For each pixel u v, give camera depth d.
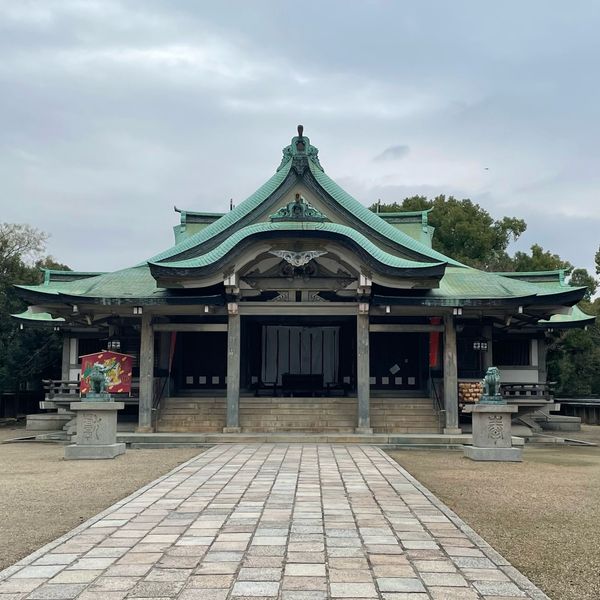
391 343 32.41
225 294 24.94
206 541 8.72
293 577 7.14
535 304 24.98
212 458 18.28
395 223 35.59
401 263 24.39
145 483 14.22
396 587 6.85
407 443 22.66
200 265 24.08
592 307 47.22
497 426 19.06
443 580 7.11
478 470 16.69
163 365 29.17
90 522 9.90
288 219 24.77
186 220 35.00
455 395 24.86
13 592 6.67
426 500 11.75
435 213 56.03
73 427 26.75
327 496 12.15
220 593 6.61
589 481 14.83
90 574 7.27
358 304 24.66
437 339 28.27
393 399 27.45
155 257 27.50
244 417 25.80
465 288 25.97
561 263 50.22
